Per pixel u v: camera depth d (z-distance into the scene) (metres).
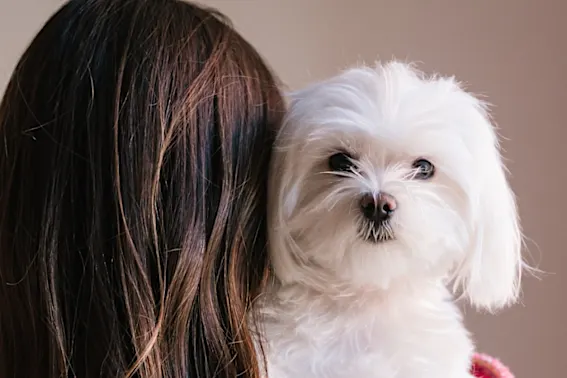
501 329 1.27
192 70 0.66
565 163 1.22
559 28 1.21
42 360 0.65
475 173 0.74
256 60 0.76
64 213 0.64
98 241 0.63
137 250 0.62
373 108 0.71
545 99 1.22
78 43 0.67
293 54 1.30
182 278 0.63
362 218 0.68
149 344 0.62
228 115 0.67
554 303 1.25
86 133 0.64
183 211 0.64
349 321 0.76
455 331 0.80
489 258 0.78
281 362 0.73
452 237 0.73
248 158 0.69
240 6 1.31
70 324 0.64
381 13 1.26
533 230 1.24
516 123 1.23
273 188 0.71
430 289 0.80
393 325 0.77
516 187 1.23
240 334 0.66
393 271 0.71
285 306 0.76
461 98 0.76
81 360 0.64
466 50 1.23
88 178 0.63
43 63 0.67
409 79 0.76
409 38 1.25
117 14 0.68
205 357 0.65
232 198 0.67
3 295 0.69
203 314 0.65
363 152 0.71
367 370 0.73
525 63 1.22
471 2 1.23
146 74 0.64
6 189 0.67
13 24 1.34
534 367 1.27
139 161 0.63
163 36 0.67
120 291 0.62
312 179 0.71
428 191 0.71
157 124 0.63
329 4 1.29
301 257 0.73
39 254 0.64
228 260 0.66
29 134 0.66
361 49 1.27
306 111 0.72
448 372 0.76
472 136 0.75
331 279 0.75
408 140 0.70
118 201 0.62
